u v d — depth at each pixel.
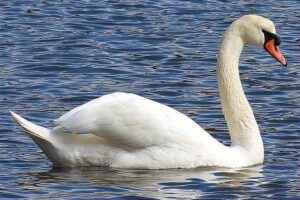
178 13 27.16
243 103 16.23
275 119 18.53
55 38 24.34
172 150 15.46
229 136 17.55
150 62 22.61
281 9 27.77
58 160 15.36
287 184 14.87
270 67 22.39
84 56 22.84
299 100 19.89
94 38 24.53
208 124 18.23
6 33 24.66
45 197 13.99
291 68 22.30
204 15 26.98
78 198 13.95
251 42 16.34
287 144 17.09
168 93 20.25
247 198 14.17
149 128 15.37
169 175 15.19
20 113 18.61
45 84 20.66
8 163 15.70
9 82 20.66
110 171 15.30
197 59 22.88
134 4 27.98
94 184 14.63
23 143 16.80
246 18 16.31
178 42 24.33
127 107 15.33
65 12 26.95
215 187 14.65
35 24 25.62
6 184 14.60
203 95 20.11
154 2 28.31
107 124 15.21
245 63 22.69
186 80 21.19
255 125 16.17
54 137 15.30
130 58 22.86
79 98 19.72
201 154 15.55
